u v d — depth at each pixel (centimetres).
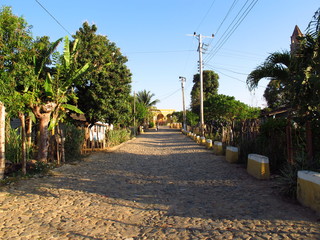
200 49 2762
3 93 874
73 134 1444
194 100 5144
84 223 505
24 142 953
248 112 2620
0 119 834
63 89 1230
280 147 923
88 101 1608
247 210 551
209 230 460
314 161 631
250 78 885
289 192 619
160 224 497
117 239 437
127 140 3075
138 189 773
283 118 986
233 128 1540
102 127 2834
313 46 623
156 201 648
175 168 1147
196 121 5028
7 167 978
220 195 683
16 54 916
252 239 414
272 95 905
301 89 641
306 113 677
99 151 1853
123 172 1060
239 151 1199
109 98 1631
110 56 1630
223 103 2781
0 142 834
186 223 497
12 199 651
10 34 897
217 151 1559
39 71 1106
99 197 684
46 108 1155
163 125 9675
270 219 491
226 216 524
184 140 3044
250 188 733
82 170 1091
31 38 966
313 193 522
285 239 407
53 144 1261
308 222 466
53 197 678
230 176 918
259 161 833
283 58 832
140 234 456
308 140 675
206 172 1020
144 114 4931
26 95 1001
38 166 1012
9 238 439
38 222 509
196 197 675
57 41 1108
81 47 1447
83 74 1235
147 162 1359
